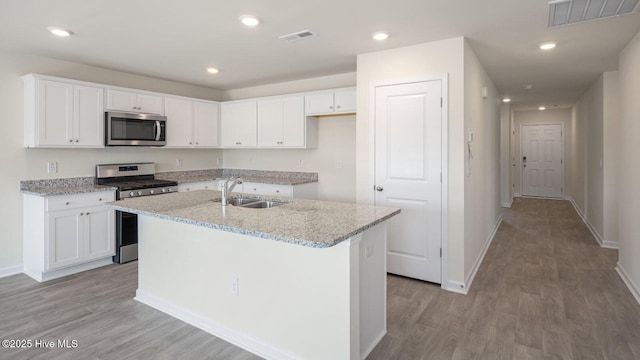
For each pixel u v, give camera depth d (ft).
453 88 10.46
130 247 13.34
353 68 14.25
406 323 8.61
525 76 15.58
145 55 12.29
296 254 6.90
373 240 7.53
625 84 11.22
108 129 13.29
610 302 9.78
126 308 9.47
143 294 9.84
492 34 10.07
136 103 14.43
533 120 29.94
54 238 11.42
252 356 7.39
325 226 6.57
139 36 10.27
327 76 15.74
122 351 7.47
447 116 10.59
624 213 11.49
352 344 6.44
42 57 12.47
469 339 7.90
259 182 16.33
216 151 19.66
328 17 8.87
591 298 10.05
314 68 14.20
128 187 13.42
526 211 23.99
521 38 10.41
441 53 10.59
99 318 8.92
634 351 7.41
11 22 9.17
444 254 10.82
